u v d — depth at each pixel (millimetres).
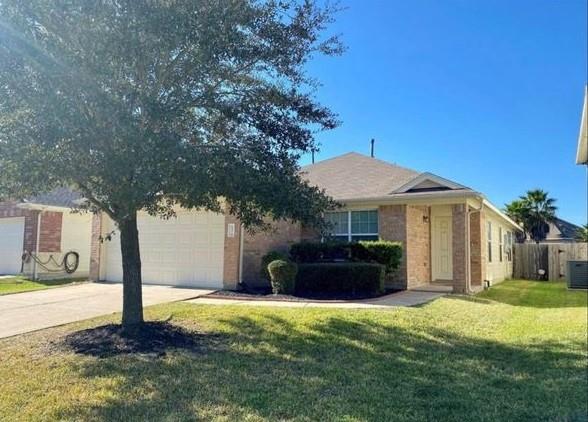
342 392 5355
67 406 4891
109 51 5586
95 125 5707
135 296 7961
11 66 5426
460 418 4652
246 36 6574
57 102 5457
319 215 7133
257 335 7863
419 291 14336
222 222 14000
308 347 7234
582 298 14617
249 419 4543
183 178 5773
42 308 10438
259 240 14742
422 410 4848
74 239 20500
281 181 6621
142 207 6766
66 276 19609
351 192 16344
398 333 8203
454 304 11656
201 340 7504
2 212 20219
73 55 5594
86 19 5484
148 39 5688
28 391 5312
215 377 5797
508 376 6141
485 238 17703
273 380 5730
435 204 15023
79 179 6383
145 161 5602
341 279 13070
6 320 9133
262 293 12844
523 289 17547
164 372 5953
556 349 7547
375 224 15781
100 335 7566
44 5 5328
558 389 5613
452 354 7148
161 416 4633
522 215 35625
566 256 23641
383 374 6078
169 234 14852
